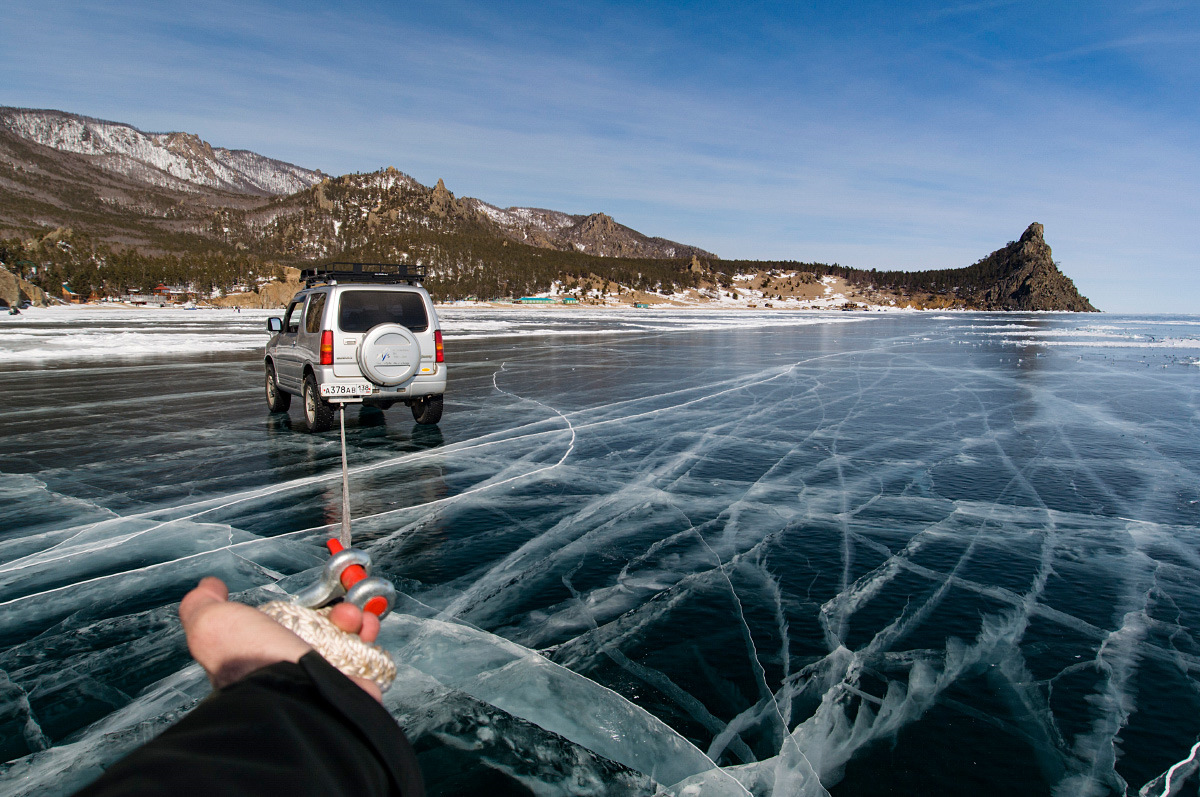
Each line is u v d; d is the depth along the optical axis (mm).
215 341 27812
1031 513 6375
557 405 12344
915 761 2953
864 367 19719
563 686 3436
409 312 9688
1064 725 3227
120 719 3186
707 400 13016
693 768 2861
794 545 5500
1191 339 39406
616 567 5020
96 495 6715
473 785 2717
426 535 5648
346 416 11211
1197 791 2811
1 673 3574
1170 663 3781
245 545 5387
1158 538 5742
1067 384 16078
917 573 4973
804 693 3441
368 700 488
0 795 2705
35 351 22453
